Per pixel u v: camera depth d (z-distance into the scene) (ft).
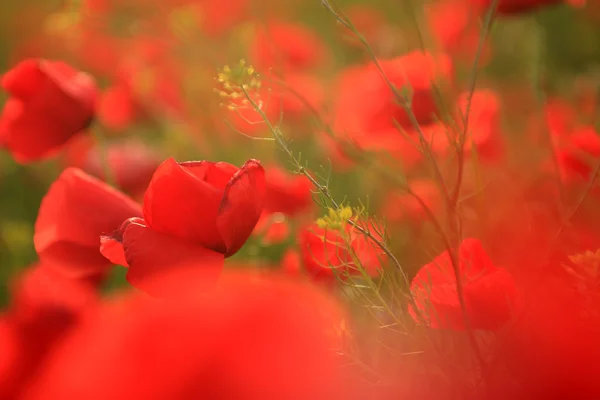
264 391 1.53
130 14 5.95
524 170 3.25
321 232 2.78
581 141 3.10
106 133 5.91
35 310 2.21
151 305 1.61
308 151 4.43
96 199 2.70
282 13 6.81
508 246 2.72
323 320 1.77
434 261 2.53
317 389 1.57
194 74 5.51
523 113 4.36
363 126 3.33
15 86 3.37
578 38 5.08
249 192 2.48
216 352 1.53
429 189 3.05
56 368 1.60
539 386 2.09
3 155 5.40
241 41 5.44
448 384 2.29
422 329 2.40
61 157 5.38
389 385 2.31
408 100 2.55
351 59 6.16
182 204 2.45
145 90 5.49
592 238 2.66
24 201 5.35
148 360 1.52
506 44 5.33
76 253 2.69
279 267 3.09
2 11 7.63
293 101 4.33
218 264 2.42
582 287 2.33
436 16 4.42
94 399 1.50
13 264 4.21
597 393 2.07
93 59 6.77
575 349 2.08
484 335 2.49
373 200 3.60
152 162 4.13
